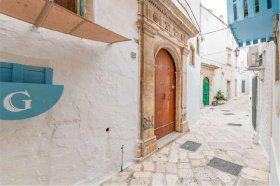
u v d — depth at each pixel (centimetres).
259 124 511
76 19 188
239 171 347
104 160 316
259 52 480
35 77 210
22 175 204
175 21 532
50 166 233
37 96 191
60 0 249
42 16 184
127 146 370
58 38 238
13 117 173
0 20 184
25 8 165
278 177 195
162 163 385
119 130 348
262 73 456
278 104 228
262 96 471
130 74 374
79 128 270
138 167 366
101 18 297
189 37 664
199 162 389
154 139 445
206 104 1519
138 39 396
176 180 316
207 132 655
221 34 1695
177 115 625
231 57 1936
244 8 221
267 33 286
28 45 206
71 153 259
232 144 514
